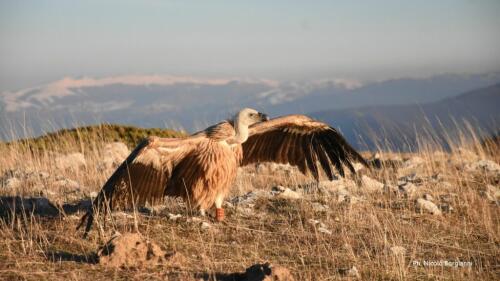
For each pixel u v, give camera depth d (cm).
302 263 1057
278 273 913
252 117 1309
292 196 1465
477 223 1361
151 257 1011
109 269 975
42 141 2230
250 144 1434
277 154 1454
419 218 1361
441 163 1936
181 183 1253
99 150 2155
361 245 1173
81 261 1010
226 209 1356
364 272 1029
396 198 1497
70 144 2167
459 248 1195
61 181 1584
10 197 1332
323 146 1457
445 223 1341
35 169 1756
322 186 1561
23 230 1162
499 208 1480
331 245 1162
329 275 1005
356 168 1906
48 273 953
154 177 1223
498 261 1139
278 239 1190
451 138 2106
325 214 1345
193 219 1262
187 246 1121
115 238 1013
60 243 1105
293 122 1406
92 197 1440
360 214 1342
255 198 1441
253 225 1259
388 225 1279
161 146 1204
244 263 1044
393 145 2006
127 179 1179
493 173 1858
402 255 1073
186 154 1245
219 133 1270
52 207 1326
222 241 1165
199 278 952
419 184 1652
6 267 978
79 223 1216
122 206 1205
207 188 1260
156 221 1250
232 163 1293
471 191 1545
